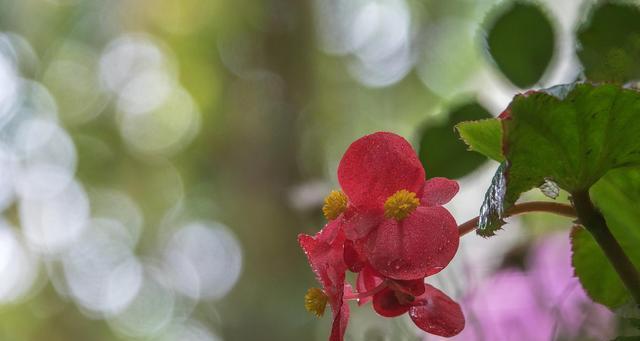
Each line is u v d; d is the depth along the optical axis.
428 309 0.36
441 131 0.43
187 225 2.12
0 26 1.99
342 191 0.36
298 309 1.09
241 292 1.16
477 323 0.48
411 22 1.70
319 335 1.04
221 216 1.56
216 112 1.73
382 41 1.67
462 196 0.70
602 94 0.34
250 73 1.42
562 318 0.46
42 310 2.26
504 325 0.52
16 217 2.24
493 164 0.45
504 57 0.44
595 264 0.39
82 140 2.26
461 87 1.63
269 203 1.24
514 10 0.44
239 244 1.26
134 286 2.35
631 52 0.42
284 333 1.07
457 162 0.43
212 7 1.73
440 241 0.35
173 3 1.87
